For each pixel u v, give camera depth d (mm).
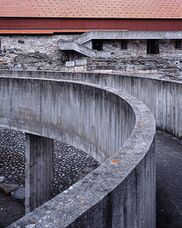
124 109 5656
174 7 37000
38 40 31500
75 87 8039
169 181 6078
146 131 3871
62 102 8664
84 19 34094
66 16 33531
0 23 32188
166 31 32750
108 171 2746
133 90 11812
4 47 30781
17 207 13055
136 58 26297
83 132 7809
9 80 10500
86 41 30875
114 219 2502
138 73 22969
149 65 23453
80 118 7895
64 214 2119
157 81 10445
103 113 6781
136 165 2881
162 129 10242
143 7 36281
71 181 14625
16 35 30969
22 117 10266
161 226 4547
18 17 32500
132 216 2867
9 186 14516
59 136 8930
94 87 7176
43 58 31469
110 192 2414
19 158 18172
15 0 33938
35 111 9750
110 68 23516
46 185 11453
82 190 2426
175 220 4715
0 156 18469
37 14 33031
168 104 9859
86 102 7566
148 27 35750
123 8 35719
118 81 12688
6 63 30328
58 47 31094
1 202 13438
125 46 32688
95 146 7234
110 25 34844
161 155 7637
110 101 6445
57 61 31578
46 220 2055
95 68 23703
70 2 34969
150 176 3514
